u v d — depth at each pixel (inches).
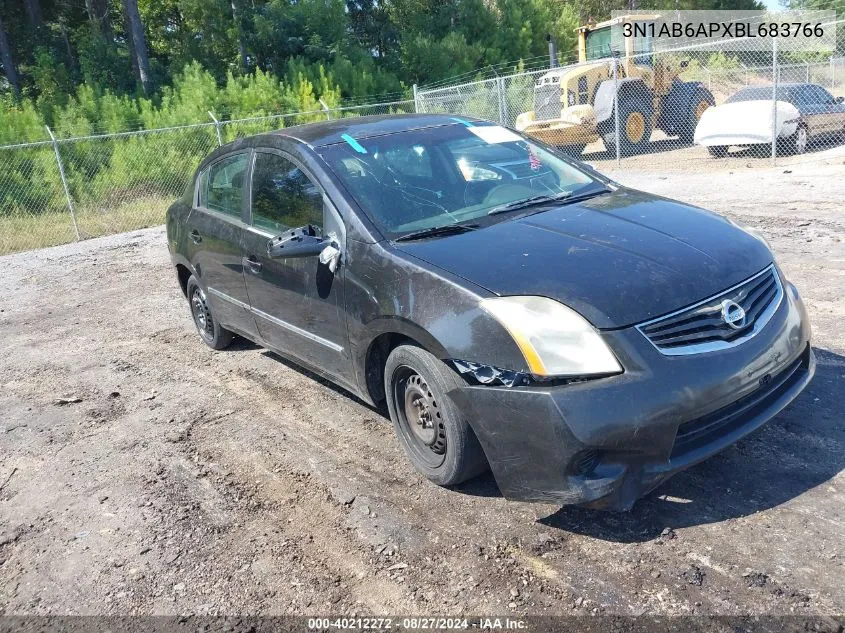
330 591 117.0
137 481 159.9
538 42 1256.2
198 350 249.4
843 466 133.6
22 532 144.5
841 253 269.7
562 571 115.0
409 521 133.3
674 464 114.9
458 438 129.3
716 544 116.7
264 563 126.0
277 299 177.0
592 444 110.7
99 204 644.7
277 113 820.6
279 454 165.6
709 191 434.3
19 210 618.5
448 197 160.6
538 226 144.6
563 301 118.3
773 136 518.0
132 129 738.8
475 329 122.1
